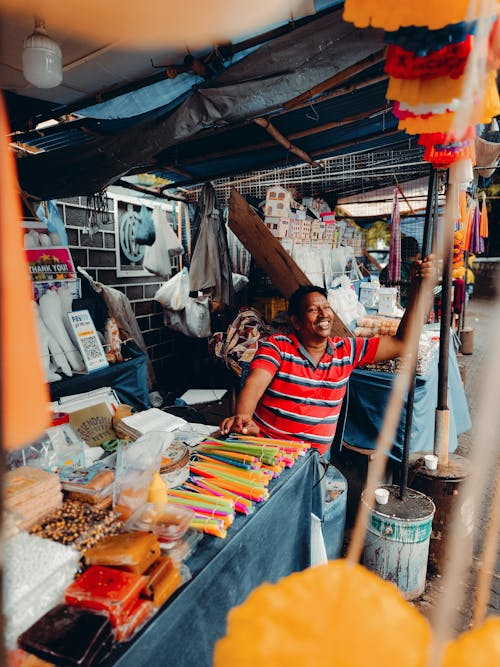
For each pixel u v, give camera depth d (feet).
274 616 1.26
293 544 5.84
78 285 10.34
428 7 1.99
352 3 2.10
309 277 14.98
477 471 1.18
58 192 12.14
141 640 3.05
